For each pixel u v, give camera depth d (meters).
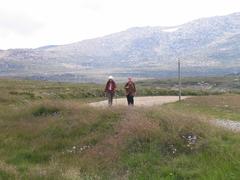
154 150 16.11
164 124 18.25
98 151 17.30
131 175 14.48
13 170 13.75
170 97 64.12
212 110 40.22
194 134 17.28
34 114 25.77
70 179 13.31
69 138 19.98
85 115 22.39
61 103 26.20
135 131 17.50
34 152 18.59
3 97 45.84
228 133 18.16
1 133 21.95
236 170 12.88
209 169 13.52
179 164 14.83
